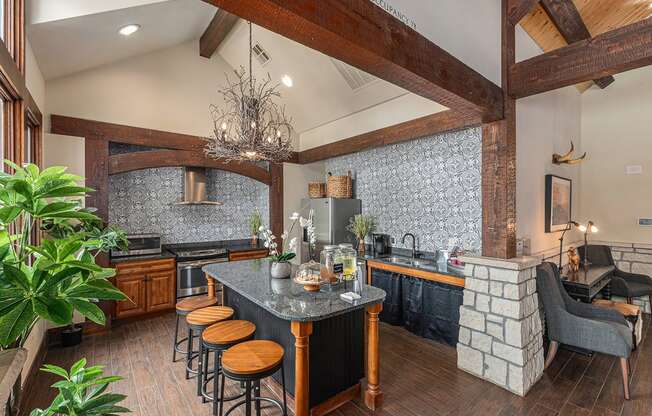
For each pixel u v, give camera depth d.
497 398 2.49
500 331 2.66
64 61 3.43
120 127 4.19
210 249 5.12
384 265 4.00
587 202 5.12
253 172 5.42
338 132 5.14
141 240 4.44
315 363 2.29
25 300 0.90
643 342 3.51
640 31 2.13
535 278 2.85
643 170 4.64
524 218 3.38
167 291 4.42
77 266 0.97
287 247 5.63
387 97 4.25
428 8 2.18
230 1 1.33
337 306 2.10
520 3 2.85
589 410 2.34
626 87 4.78
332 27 1.57
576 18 3.69
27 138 2.96
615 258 4.79
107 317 3.86
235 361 1.91
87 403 0.96
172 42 4.48
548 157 3.96
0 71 2.01
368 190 5.07
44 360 3.09
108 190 4.17
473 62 2.54
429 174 4.16
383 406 2.40
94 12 2.69
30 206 0.96
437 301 3.49
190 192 4.93
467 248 3.74
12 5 2.41
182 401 2.44
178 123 4.67
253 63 4.98
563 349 3.36
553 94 4.15
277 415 2.30
